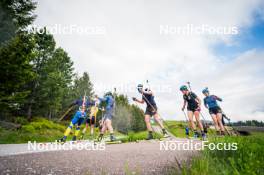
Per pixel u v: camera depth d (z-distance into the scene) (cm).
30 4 1251
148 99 584
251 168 191
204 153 287
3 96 1142
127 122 4059
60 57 2739
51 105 2308
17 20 1208
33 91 1984
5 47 1084
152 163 247
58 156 290
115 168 223
